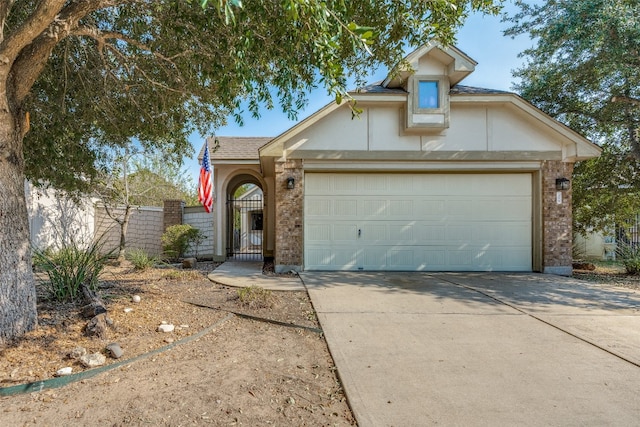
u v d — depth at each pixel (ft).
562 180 31.48
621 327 16.38
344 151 31.22
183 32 16.65
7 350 12.24
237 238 59.36
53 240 39.55
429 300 20.86
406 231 32.32
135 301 19.03
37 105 19.58
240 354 13.12
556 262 31.30
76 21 14.35
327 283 25.54
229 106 19.39
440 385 11.03
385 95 30.37
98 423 8.80
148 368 11.75
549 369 12.17
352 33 10.78
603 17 27.45
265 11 13.15
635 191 37.50
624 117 34.83
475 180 32.60
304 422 9.12
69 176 23.03
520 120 31.91
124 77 21.20
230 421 9.04
